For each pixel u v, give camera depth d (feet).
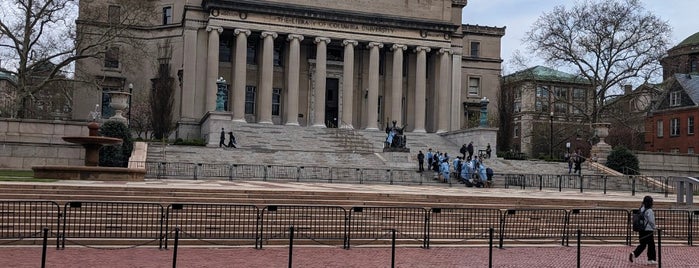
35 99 183.83
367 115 235.20
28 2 173.17
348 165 156.35
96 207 60.80
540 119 310.65
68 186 77.82
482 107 201.05
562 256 60.70
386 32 232.32
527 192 118.52
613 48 227.61
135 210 67.31
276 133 203.31
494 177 148.56
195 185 93.91
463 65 273.75
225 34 225.97
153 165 132.46
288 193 80.89
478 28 277.44
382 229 62.54
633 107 281.13
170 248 58.23
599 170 175.32
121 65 231.91
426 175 144.66
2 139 140.36
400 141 169.17
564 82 288.10
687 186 94.79
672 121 266.77
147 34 233.35
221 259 53.57
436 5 242.78
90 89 229.45
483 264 54.70
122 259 52.03
